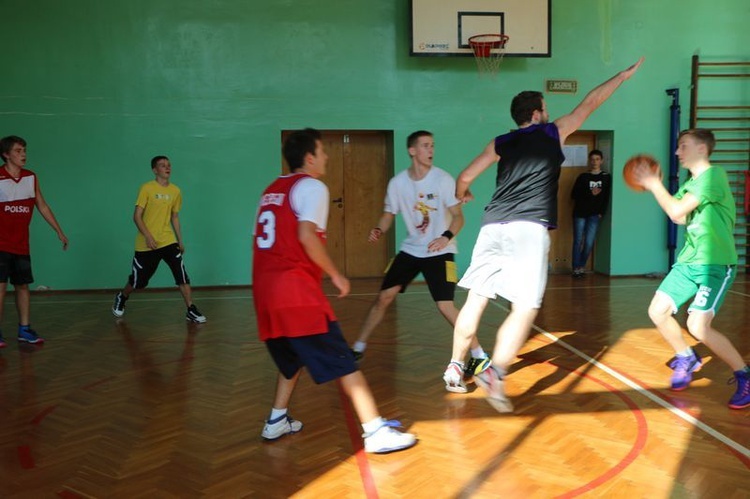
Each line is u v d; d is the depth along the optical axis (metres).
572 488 2.97
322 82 9.14
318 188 3.13
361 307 7.48
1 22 8.48
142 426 3.81
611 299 7.81
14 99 8.56
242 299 8.16
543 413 3.94
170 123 8.90
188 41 8.85
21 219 5.66
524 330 3.42
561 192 10.10
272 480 3.09
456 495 2.93
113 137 8.80
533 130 3.54
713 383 4.48
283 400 3.56
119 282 8.95
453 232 4.50
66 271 8.84
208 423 3.85
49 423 3.88
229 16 8.91
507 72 9.45
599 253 10.13
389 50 9.22
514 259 3.46
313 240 3.06
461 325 4.16
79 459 3.35
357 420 3.88
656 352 5.32
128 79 8.77
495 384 3.38
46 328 6.49
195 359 5.28
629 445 3.44
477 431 3.67
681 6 9.62
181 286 6.67
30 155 8.64
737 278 9.27
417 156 4.59
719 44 9.71
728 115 9.73
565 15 9.48
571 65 9.55
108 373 4.91
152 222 6.57
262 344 5.76
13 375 4.88
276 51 9.02
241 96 9.01
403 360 5.20
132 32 8.74
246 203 9.15
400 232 9.46
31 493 2.97
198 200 9.03
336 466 3.24
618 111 9.62
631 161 4.03
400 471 3.17
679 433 3.59
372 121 9.26
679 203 3.93
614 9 9.55
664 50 9.65
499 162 3.65
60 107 8.66
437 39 8.95
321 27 9.08
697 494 2.89
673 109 9.59
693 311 4.02
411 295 8.35
